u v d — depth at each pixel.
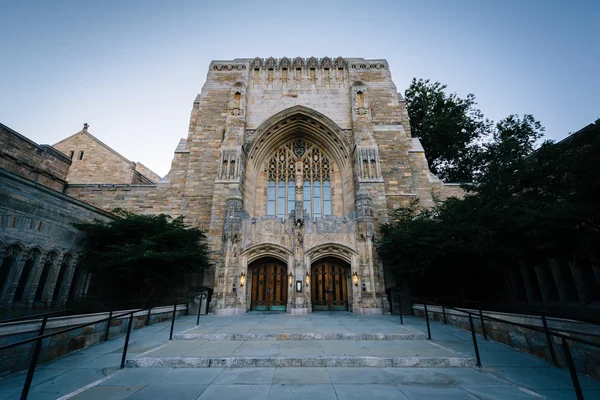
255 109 28.64
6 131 19.89
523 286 18.05
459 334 11.43
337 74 30.30
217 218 23.27
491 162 10.24
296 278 20.41
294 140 29.80
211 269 22.09
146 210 25.64
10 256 13.63
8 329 6.92
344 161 27.59
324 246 21.52
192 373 6.90
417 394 5.59
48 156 23.50
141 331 12.27
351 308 21.55
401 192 26.06
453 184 27.02
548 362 7.78
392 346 9.13
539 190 8.93
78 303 16.50
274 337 10.52
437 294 21.02
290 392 5.69
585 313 13.66
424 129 36.00
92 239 18.23
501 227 8.70
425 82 38.09
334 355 7.85
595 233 7.21
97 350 9.13
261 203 27.23
